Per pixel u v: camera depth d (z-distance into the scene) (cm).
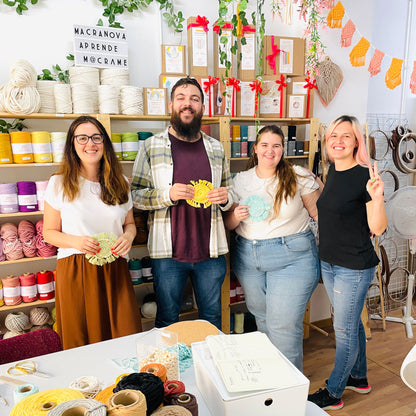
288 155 279
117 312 180
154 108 238
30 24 231
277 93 271
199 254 212
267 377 87
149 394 75
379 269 324
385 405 224
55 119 244
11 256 215
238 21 251
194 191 196
